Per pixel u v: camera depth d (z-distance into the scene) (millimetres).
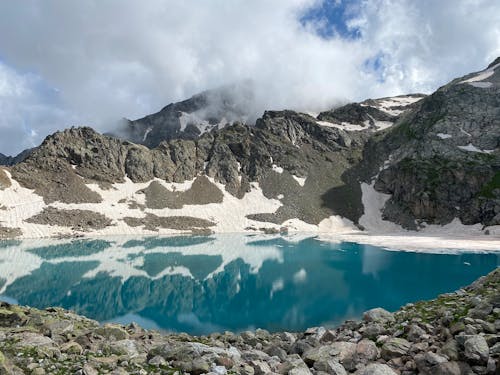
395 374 14703
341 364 17078
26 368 15094
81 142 184625
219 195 185750
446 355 15086
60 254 99625
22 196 150125
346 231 161500
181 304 57969
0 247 108250
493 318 17781
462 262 87875
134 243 120938
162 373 16000
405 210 170500
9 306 28422
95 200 159750
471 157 167875
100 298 61688
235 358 18812
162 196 174125
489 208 147875
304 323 46812
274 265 88812
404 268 82562
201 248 113188
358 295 61031
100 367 15945
